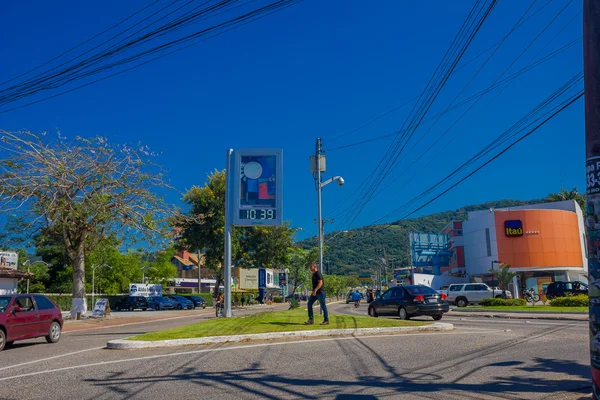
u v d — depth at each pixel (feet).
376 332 45.83
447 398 22.39
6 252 116.26
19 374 29.14
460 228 215.31
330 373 28.17
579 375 26.94
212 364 31.24
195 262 317.01
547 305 104.68
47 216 81.97
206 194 160.66
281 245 192.13
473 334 45.14
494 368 28.94
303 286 289.33
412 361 31.55
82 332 67.15
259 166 67.72
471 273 192.54
